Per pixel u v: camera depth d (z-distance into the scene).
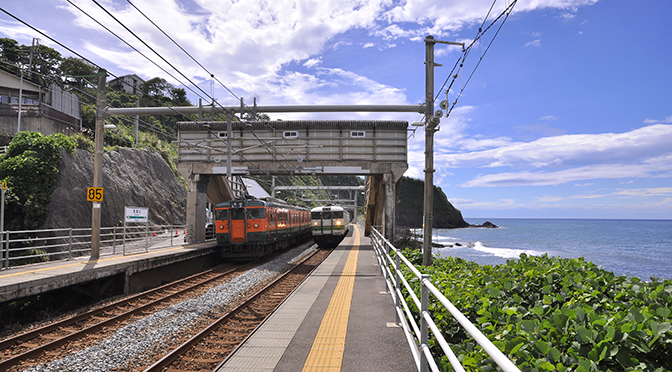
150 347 6.74
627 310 4.28
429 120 11.59
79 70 49.38
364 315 6.95
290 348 5.21
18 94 34.44
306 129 23.27
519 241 78.06
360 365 4.59
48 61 46.00
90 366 5.87
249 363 4.69
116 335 7.34
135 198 29.91
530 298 5.47
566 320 3.59
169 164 42.44
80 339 7.27
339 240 28.34
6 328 8.79
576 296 5.03
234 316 8.63
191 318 8.60
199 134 23.23
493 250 58.62
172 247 19.09
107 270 11.89
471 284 6.08
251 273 15.26
